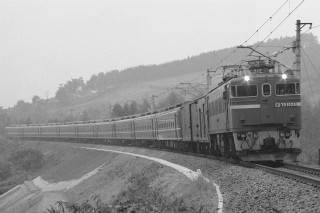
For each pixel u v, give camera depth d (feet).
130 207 57.77
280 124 72.13
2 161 269.85
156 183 79.56
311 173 60.95
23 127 386.52
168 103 387.75
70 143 304.30
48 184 205.26
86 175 177.47
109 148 226.79
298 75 87.92
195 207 47.26
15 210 163.02
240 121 72.13
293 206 38.73
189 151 130.31
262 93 72.28
